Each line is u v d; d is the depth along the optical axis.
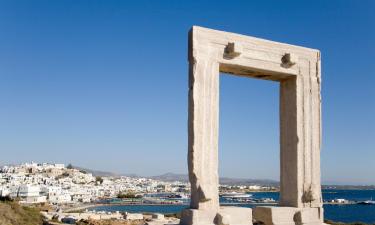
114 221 81.56
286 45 20.12
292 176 19.84
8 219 60.59
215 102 18.02
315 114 20.53
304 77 20.48
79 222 78.75
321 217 19.69
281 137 20.81
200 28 18.12
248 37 19.17
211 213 17.05
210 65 18.12
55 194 180.25
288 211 18.98
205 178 17.39
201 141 17.52
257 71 19.70
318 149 20.33
